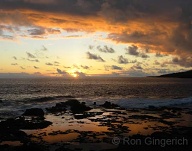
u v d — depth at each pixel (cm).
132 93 7625
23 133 2417
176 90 9106
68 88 10194
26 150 1858
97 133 2481
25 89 9200
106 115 3634
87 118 3369
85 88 10288
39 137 2320
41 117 3369
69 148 1983
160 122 3077
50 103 4853
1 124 2736
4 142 2141
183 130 2597
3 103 4716
